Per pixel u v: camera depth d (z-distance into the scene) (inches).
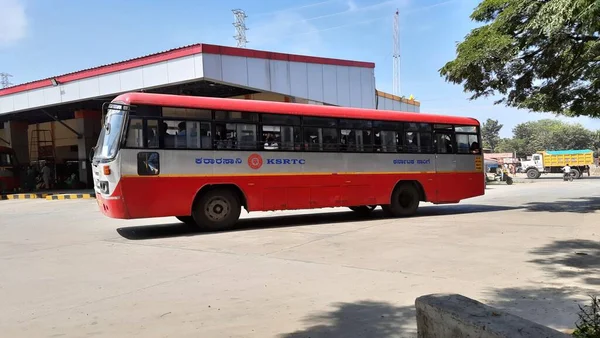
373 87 877.2
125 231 434.0
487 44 461.7
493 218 486.9
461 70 490.9
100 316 184.1
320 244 339.9
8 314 188.7
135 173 377.4
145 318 180.5
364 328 166.2
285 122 449.7
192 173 400.8
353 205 485.4
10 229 470.3
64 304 201.3
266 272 253.8
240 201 433.1
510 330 93.2
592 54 458.9
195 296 210.1
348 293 210.1
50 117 1156.5
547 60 486.9
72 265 282.0
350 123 488.1
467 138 572.1
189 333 163.3
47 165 1233.4
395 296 204.1
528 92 553.0
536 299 195.3
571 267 252.1
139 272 259.8
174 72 645.9
